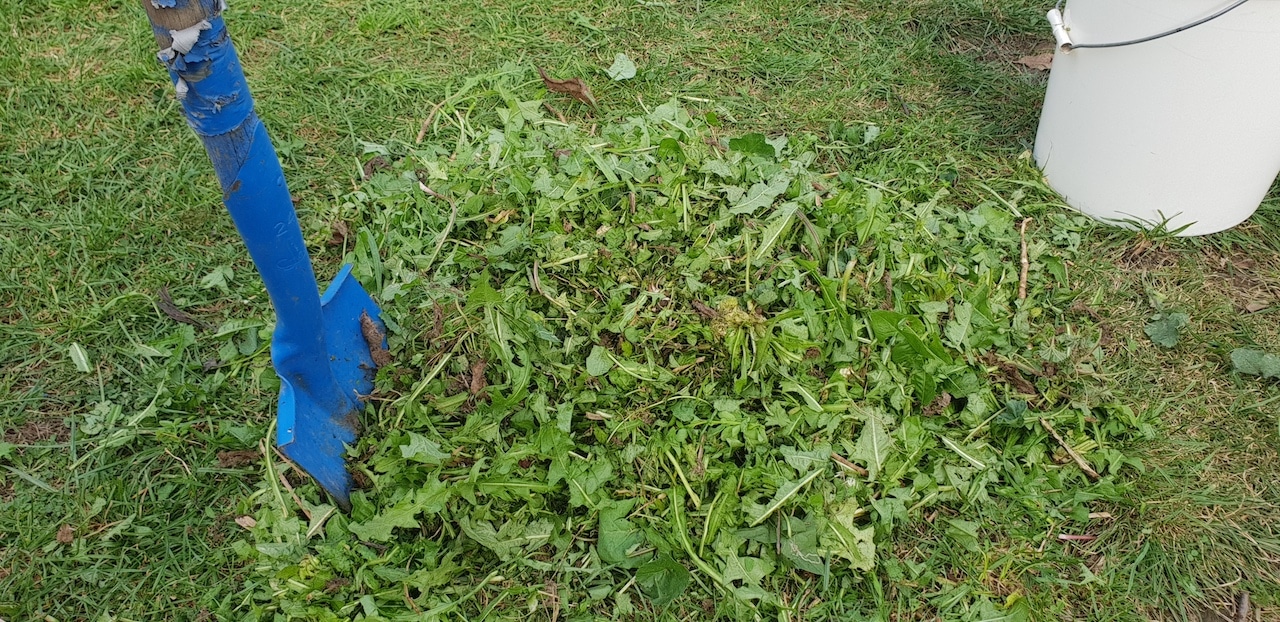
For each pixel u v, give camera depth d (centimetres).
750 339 181
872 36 305
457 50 296
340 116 267
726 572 154
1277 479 181
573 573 161
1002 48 303
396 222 221
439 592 156
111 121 262
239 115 121
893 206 222
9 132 255
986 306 192
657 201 211
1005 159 256
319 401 164
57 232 226
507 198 220
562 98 274
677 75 287
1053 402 187
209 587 160
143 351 196
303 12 309
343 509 167
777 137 263
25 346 200
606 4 317
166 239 226
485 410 169
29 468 178
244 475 176
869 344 183
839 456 171
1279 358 200
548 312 192
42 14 300
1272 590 164
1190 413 192
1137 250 230
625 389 176
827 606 156
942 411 180
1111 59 210
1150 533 171
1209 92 200
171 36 111
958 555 166
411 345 186
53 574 162
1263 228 236
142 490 175
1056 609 160
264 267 138
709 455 169
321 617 150
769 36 306
